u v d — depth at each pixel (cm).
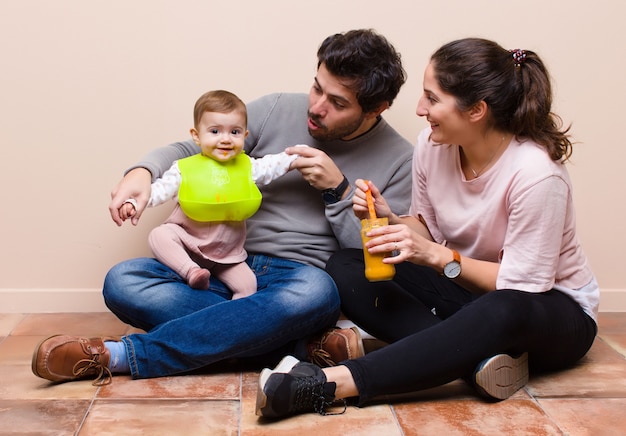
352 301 186
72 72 222
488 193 175
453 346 157
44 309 233
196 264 188
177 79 224
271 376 151
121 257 233
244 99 226
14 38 219
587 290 182
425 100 172
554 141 169
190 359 177
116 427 149
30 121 224
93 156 227
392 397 168
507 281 169
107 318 230
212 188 190
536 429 152
